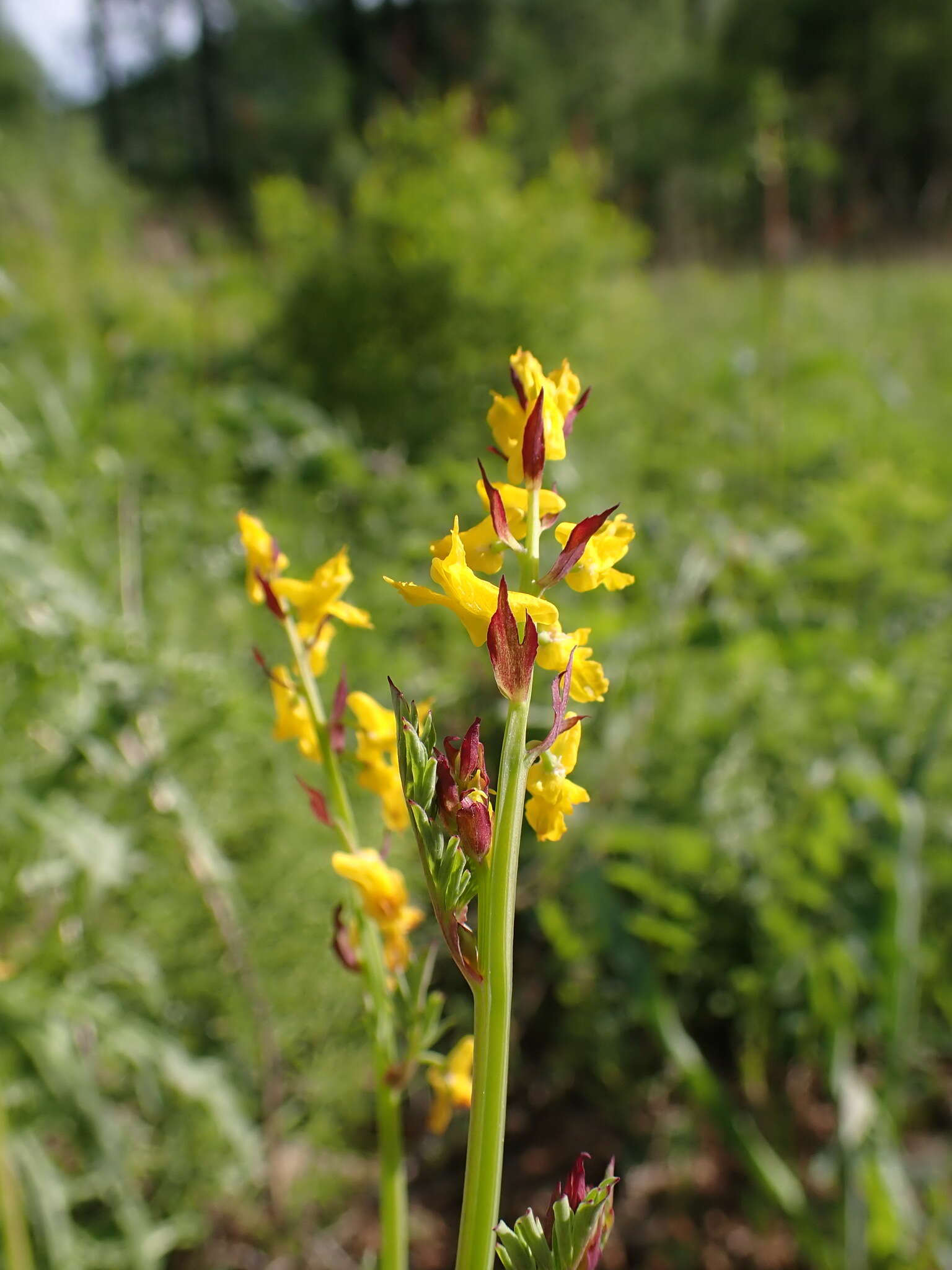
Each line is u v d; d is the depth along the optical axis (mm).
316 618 169
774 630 487
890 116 3494
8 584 344
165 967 365
